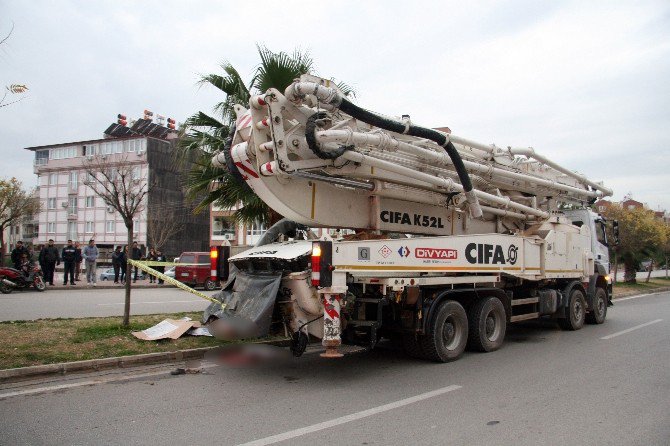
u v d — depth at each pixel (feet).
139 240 166.81
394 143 24.62
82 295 59.16
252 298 23.43
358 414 17.79
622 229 98.43
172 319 33.63
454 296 28.25
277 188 23.34
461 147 30.01
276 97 21.48
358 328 24.08
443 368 25.23
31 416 17.24
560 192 39.19
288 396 20.03
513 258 31.83
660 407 18.78
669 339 34.27
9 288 61.16
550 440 15.42
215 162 26.48
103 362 23.68
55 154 185.68
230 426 16.46
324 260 21.47
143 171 160.76
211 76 40.27
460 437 15.64
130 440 15.15
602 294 42.70
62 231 183.52
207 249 180.04
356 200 26.58
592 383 22.27
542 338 34.73
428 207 29.94
